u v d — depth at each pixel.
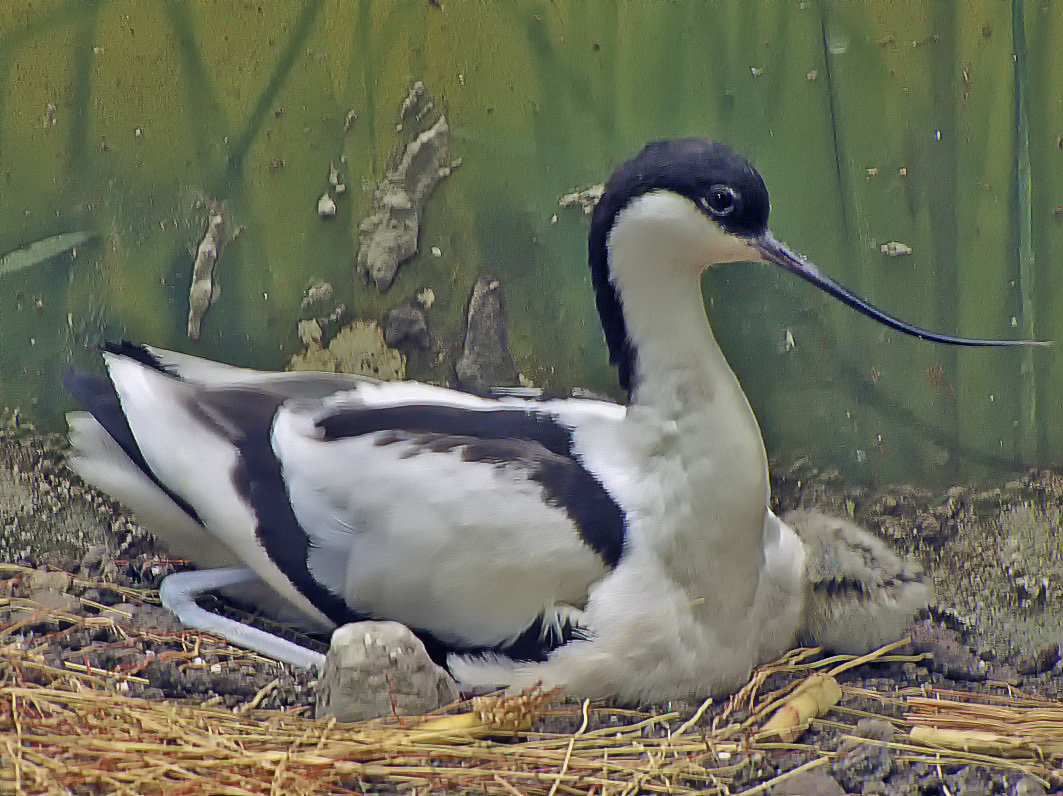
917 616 5.30
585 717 4.31
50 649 4.61
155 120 5.94
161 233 6.00
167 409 4.88
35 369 6.09
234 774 3.88
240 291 6.02
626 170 4.33
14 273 6.04
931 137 6.02
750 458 4.36
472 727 4.17
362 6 5.78
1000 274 6.13
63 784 3.72
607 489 4.41
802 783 4.00
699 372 4.33
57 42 5.90
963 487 6.21
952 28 5.95
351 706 4.23
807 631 5.00
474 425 4.66
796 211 6.03
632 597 4.33
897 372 6.16
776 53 5.91
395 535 4.44
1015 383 6.19
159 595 5.13
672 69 5.89
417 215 5.94
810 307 6.11
